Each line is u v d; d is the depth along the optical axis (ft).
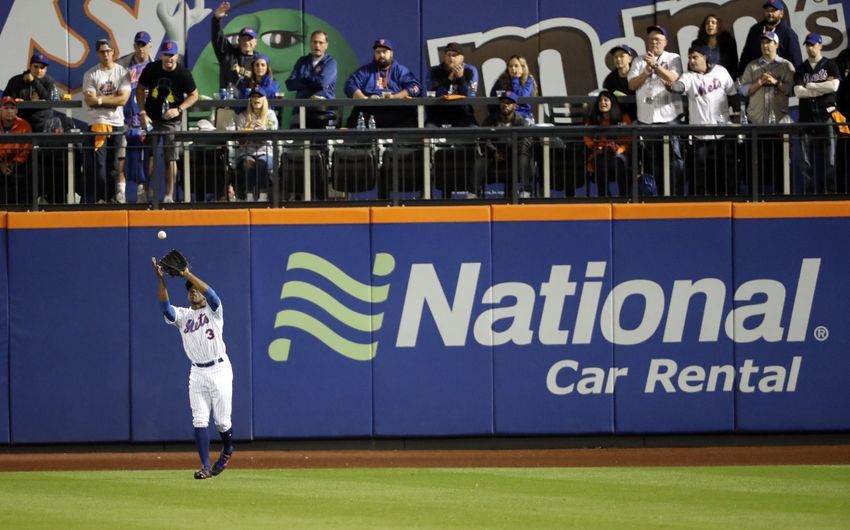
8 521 117.70
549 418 177.47
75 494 135.74
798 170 177.27
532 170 178.40
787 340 178.29
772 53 190.80
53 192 177.06
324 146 177.78
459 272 177.37
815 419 178.40
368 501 128.57
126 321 176.45
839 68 193.77
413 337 177.27
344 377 177.17
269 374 176.86
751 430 178.19
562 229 177.47
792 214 177.17
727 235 177.68
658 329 177.88
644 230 177.47
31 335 176.35
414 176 178.19
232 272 176.55
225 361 148.46
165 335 176.45
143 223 175.94
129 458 170.60
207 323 146.30
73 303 176.45
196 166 177.27
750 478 145.59
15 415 176.45
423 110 192.13
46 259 176.04
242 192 177.68
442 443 178.29
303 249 176.96
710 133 176.86
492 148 177.78
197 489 138.31
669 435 178.81
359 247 177.06
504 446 178.50
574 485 140.56
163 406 176.45
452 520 116.16
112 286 176.45
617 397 177.99
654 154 177.58
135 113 196.24
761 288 177.99
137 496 133.39
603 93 184.85
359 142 178.29
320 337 177.06
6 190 176.96
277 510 122.62
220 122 194.39
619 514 119.44
